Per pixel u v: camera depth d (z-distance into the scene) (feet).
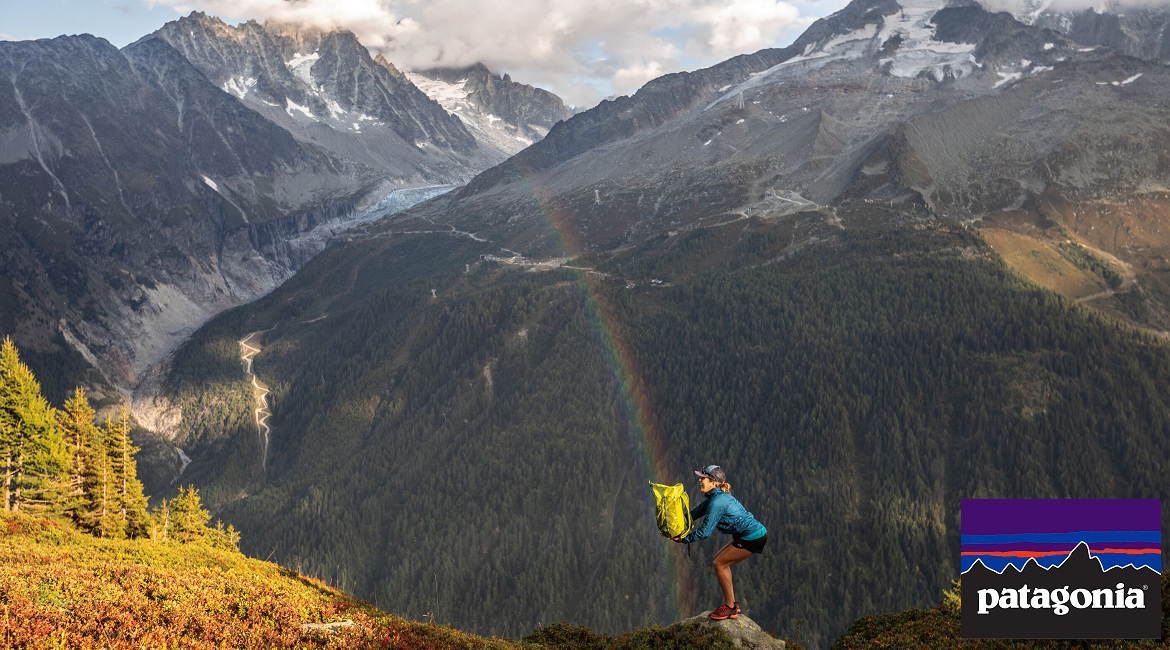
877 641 59.11
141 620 46.91
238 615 52.39
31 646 39.01
